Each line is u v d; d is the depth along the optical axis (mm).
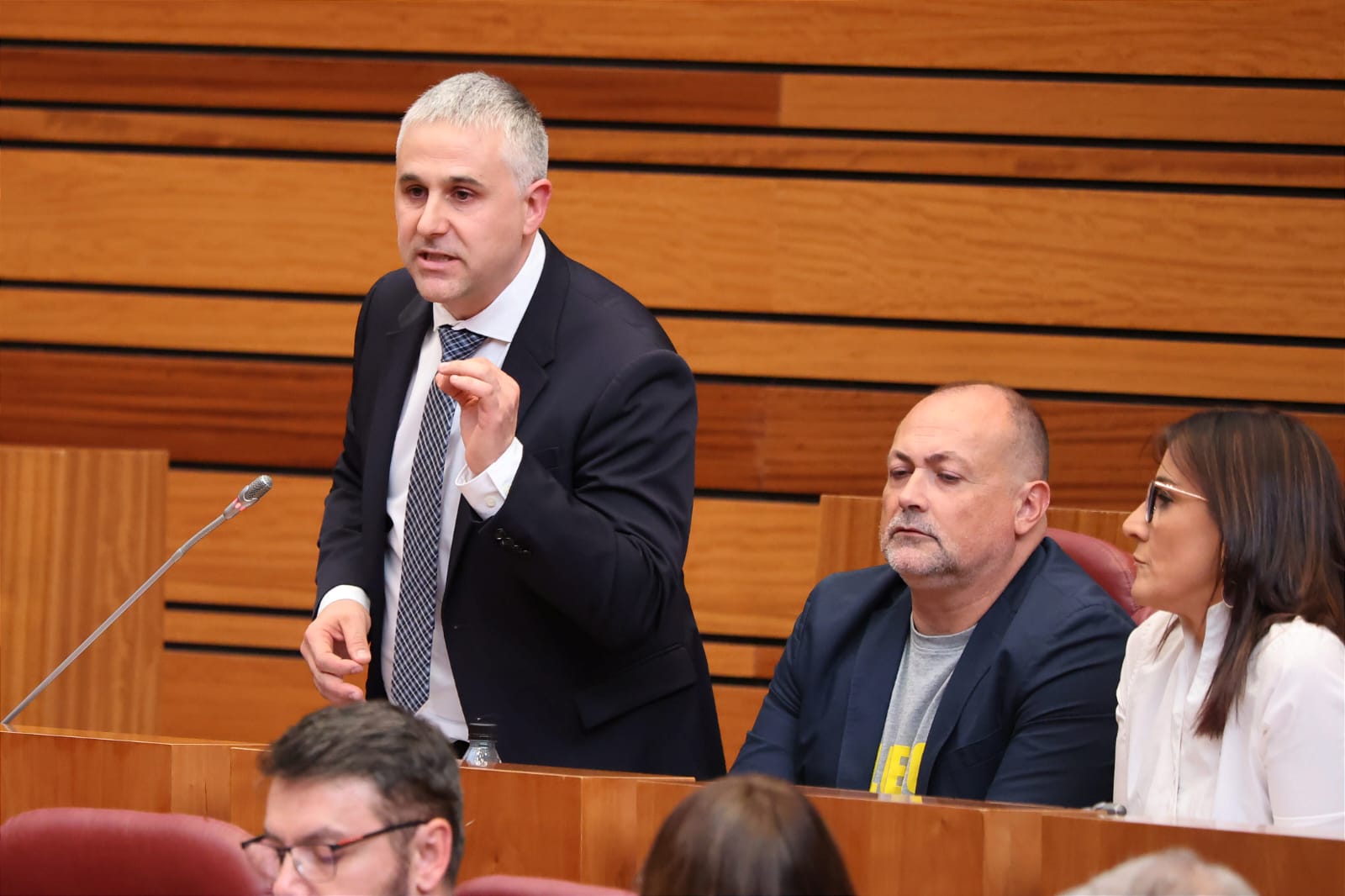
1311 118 10625
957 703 6613
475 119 6551
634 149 11250
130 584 9742
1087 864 4648
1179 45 10711
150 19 11609
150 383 11688
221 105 11578
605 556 6312
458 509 6746
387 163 11492
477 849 5273
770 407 11156
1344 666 5363
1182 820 4758
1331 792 5281
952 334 10984
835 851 3338
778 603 11156
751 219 11156
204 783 5496
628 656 6883
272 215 11547
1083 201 10828
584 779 5145
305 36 11484
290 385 11578
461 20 11352
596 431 6750
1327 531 5555
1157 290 10789
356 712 4250
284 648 11594
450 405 6863
